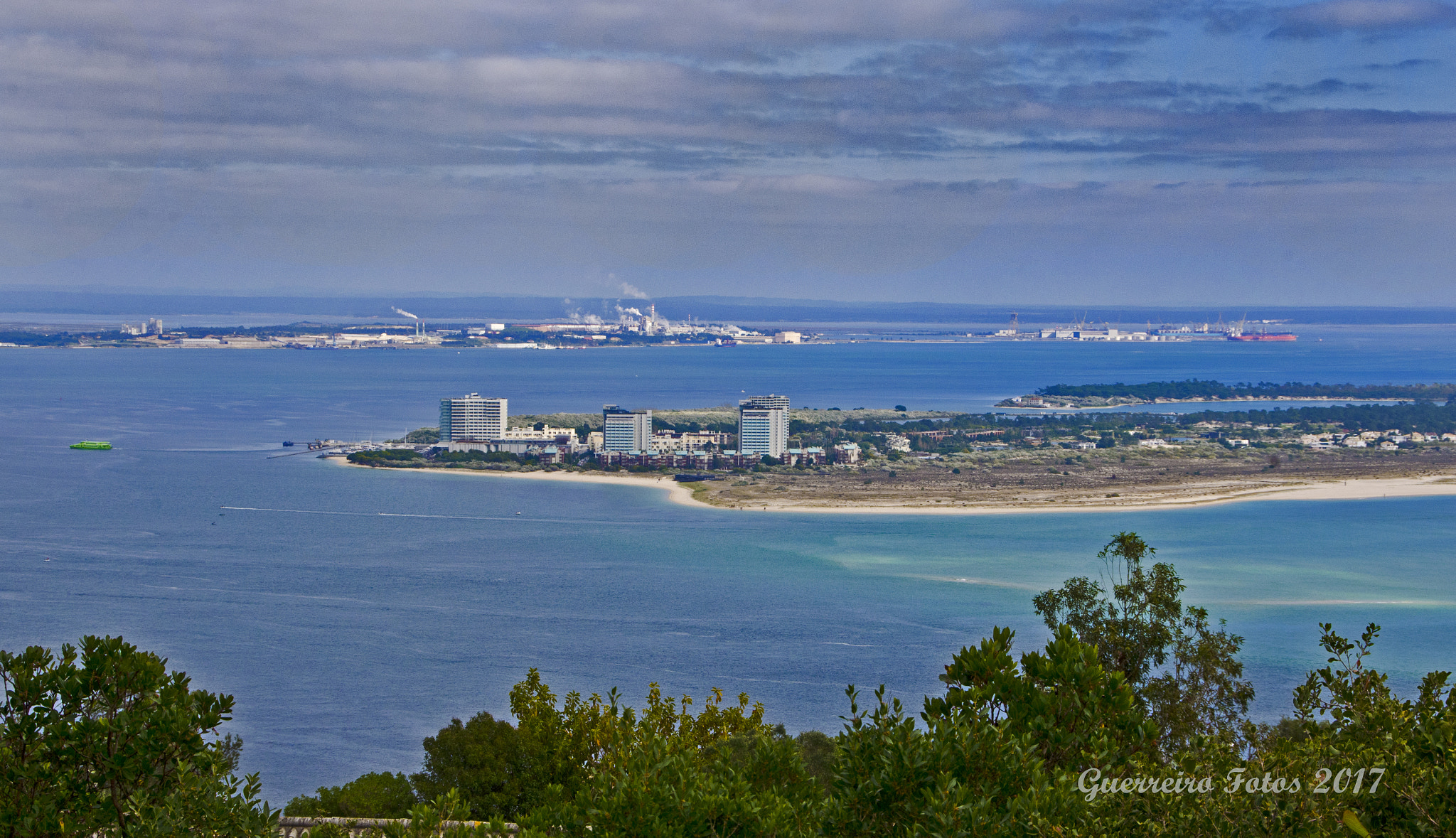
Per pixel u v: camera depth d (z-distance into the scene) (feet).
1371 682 50.90
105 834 44.80
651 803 40.55
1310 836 38.22
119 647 44.96
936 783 39.24
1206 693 85.10
